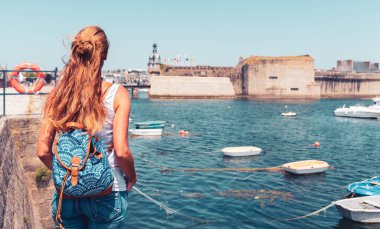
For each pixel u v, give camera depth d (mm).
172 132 54281
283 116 83812
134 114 85750
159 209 18984
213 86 168500
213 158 34094
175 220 17469
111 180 2543
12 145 9164
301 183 24844
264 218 17953
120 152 2553
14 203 6539
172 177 26344
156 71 188125
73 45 2725
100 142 2594
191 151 38000
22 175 9445
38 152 2676
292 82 169875
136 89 174500
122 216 2758
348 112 81375
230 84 171250
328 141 46188
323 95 189750
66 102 2611
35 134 10633
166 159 33531
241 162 32219
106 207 2643
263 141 45719
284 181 25359
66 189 2443
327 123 69438
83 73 2643
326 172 28281
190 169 29031
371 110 78312
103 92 2670
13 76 11242
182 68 179125
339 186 24156
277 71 168750
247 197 21234
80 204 2598
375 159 34219
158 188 23250
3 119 9367
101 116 2584
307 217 18188
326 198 21484
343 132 55719
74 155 2455
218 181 25203
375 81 196125
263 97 169250
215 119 75688
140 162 31984
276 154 36438
